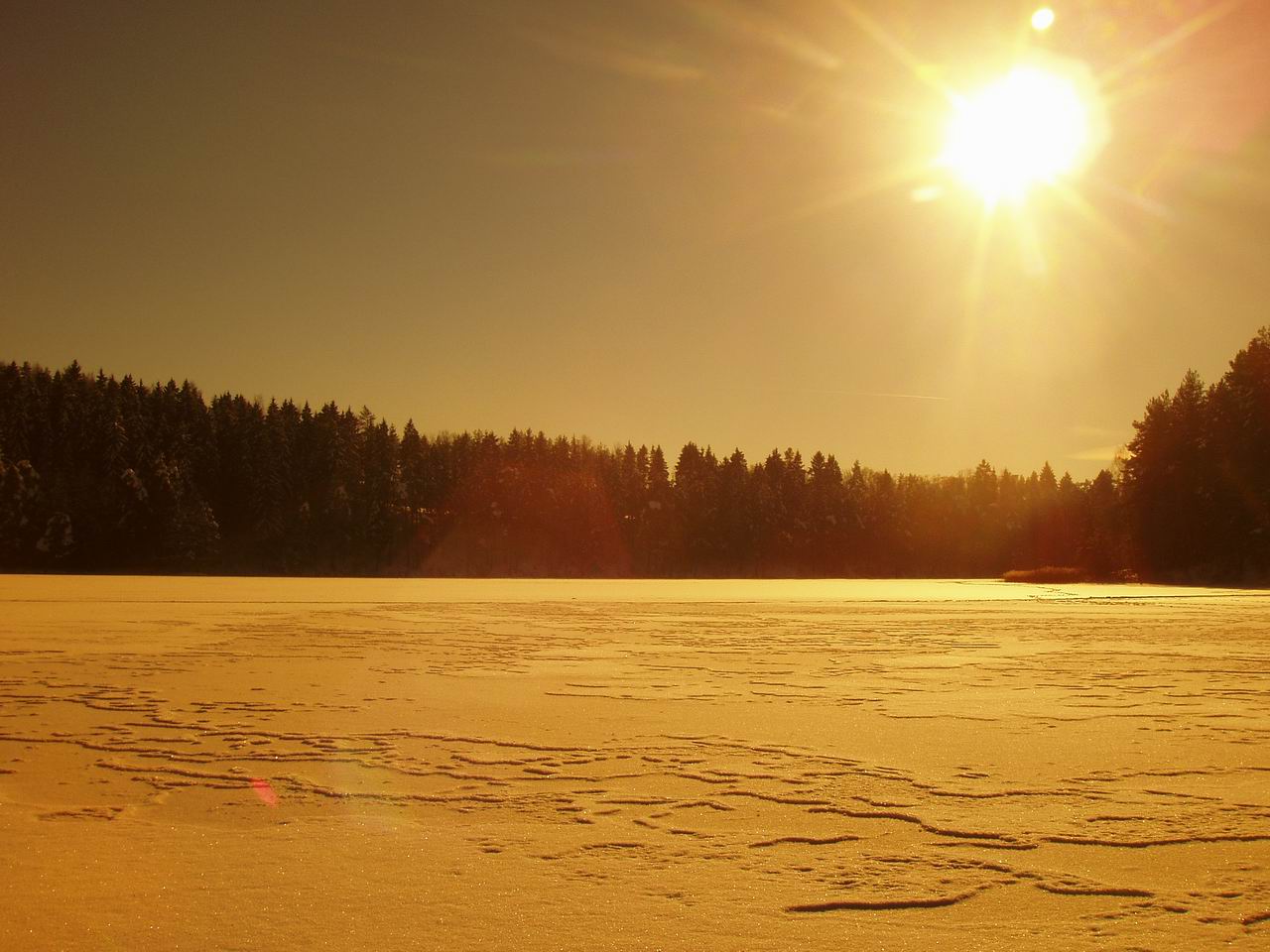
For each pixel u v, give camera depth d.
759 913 4.27
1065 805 6.02
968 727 8.69
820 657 14.80
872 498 117.69
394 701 10.04
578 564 106.00
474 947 3.91
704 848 5.17
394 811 5.87
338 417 102.62
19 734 8.17
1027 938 4.01
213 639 17.25
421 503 104.38
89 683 11.24
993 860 4.99
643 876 4.74
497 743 7.88
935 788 6.43
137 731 8.33
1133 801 6.11
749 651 15.89
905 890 4.55
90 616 22.91
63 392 89.12
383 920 4.18
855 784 6.53
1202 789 6.43
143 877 4.72
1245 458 65.75
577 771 6.91
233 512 93.44
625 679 11.96
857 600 38.00
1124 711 9.64
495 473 108.38
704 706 9.83
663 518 109.62
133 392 95.00
